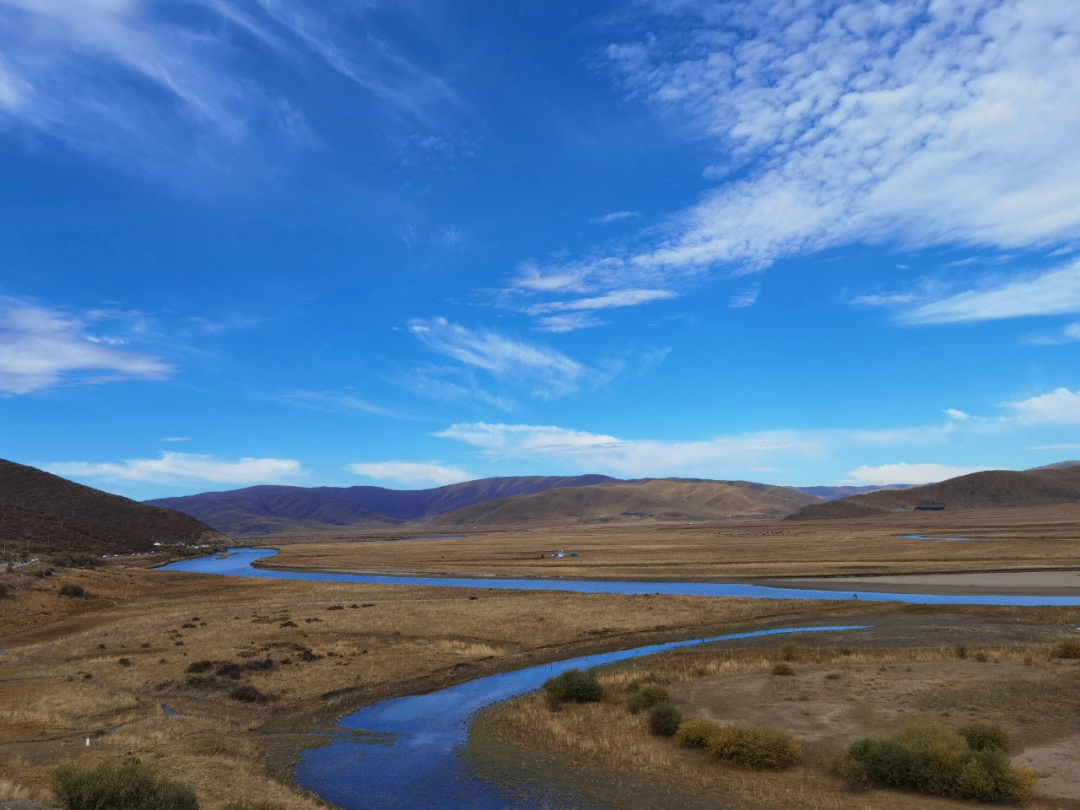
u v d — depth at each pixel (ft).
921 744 68.44
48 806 52.95
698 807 63.87
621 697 102.06
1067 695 88.79
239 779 72.79
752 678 109.60
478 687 116.16
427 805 68.23
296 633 159.84
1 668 135.95
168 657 138.10
